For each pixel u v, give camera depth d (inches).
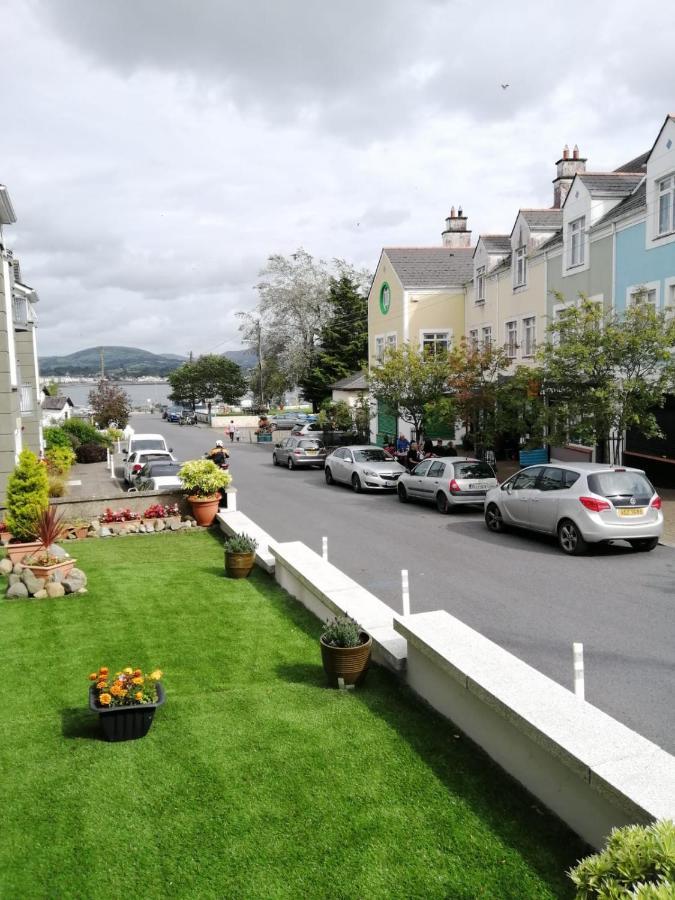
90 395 2285.9
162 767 209.2
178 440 2009.1
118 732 225.0
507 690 202.4
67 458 1171.3
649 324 638.5
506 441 1202.0
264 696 261.0
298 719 239.6
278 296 2348.7
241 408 3892.7
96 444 1560.0
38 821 183.6
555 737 175.3
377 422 1544.0
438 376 1022.4
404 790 195.0
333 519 705.6
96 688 232.1
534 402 753.6
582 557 513.7
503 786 196.4
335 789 195.9
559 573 466.6
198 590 417.4
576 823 173.9
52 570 410.9
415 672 260.4
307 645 322.7
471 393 882.1
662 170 743.7
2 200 710.5
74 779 203.0
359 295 2244.1
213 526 624.7
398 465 945.5
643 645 325.1
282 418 2325.3
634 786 153.5
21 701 262.1
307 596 378.9
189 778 202.7
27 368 1113.4
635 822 149.0
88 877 162.6
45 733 233.8
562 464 558.3
